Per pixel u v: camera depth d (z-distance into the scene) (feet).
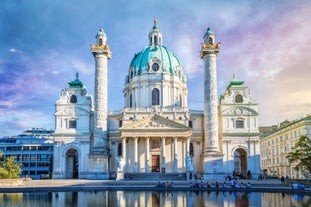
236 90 290.56
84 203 112.68
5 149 455.63
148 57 320.09
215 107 266.57
